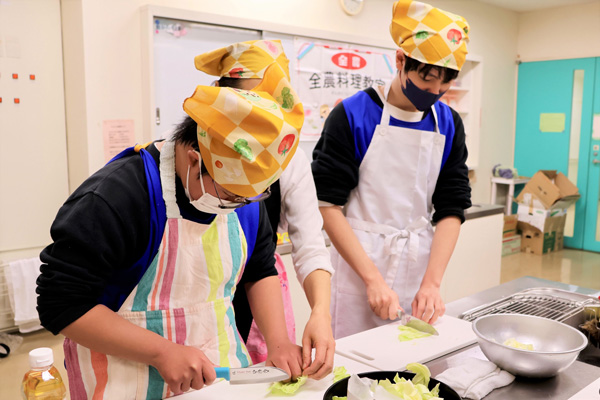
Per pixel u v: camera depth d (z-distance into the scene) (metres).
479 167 6.33
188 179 0.94
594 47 5.98
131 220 0.93
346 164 1.77
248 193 0.87
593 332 1.40
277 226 1.43
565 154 6.34
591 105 6.08
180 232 1.01
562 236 6.26
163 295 1.05
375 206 1.85
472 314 1.56
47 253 0.91
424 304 1.60
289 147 0.87
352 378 0.94
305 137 4.20
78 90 3.22
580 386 1.11
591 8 5.95
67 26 3.24
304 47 4.09
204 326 1.09
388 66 4.75
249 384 1.10
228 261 1.10
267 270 1.26
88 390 1.05
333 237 1.77
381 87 1.85
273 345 1.15
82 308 0.91
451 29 1.54
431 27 1.54
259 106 0.83
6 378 2.70
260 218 1.20
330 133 1.78
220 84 1.21
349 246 1.73
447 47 1.53
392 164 1.80
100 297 1.01
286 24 4.01
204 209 0.96
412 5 1.57
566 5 6.08
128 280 1.01
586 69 6.07
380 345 1.34
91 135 3.22
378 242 1.84
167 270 1.03
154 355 0.95
